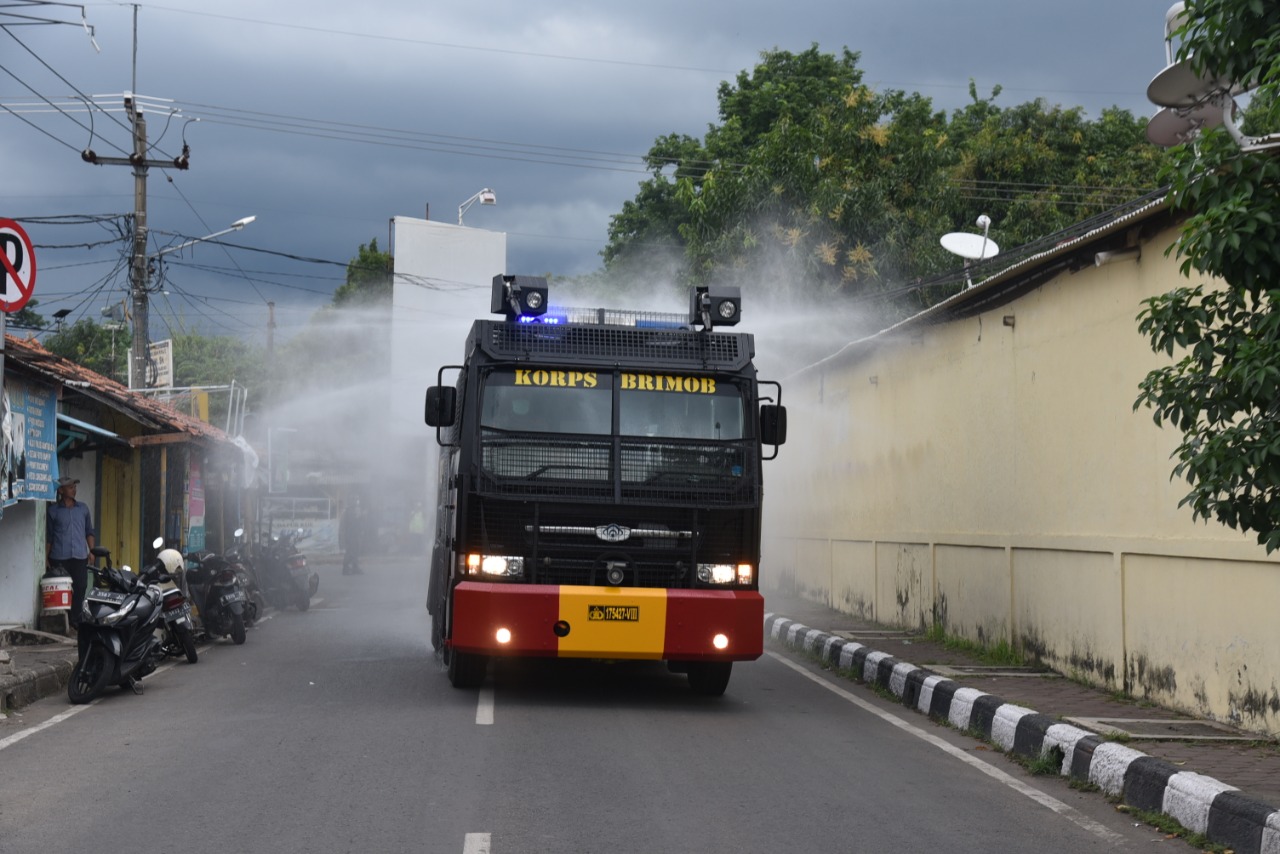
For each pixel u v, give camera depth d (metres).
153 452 20.78
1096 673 11.03
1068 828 6.67
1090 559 11.23
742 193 24.31
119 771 7.59
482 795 6.98
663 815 6.62
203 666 13.16
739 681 12.68
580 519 10.43
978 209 29.86
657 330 10.99
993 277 12.68
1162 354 10.02
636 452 10.57
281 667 13.07
